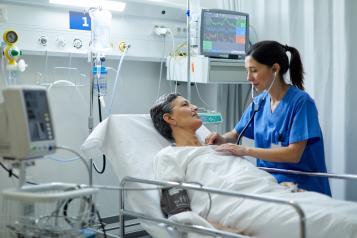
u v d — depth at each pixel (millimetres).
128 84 3023
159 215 1840
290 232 1567
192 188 1593
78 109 2773
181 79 2965
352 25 2572
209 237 1620
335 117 2674
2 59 2363
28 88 1372
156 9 2943
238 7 3260
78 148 2783
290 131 2064
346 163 2646
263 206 1666
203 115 2799
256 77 2094
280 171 2117
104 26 2594
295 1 2850
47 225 1464
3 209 1514
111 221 2891
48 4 2514
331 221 1512
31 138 1350
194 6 3207
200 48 2832
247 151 1991
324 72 2695
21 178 1396
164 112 2166
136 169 2006
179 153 1913
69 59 2701
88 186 1479
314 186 2119
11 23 2404
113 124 2139
